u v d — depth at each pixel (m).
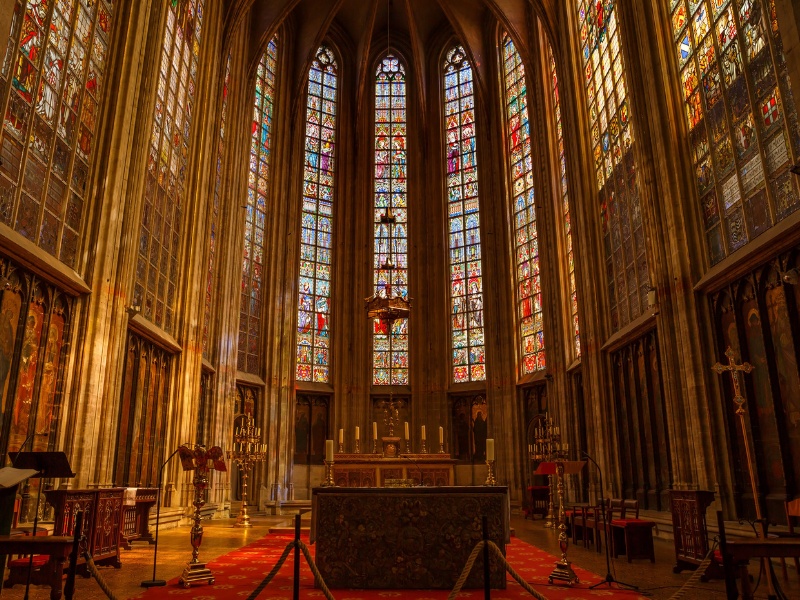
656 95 14.85
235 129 23.94
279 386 25.72
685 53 14.41
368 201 29.92
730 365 8.95
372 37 31.41
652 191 14.80
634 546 10.70
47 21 11.95
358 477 19.70
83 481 12.50
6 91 10.66
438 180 29.95
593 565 10.15
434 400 27.58
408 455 20.00
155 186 17.00
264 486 24.20
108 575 8.94
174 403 18.45
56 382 12.42
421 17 30.77
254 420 24.78
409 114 31.09
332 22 30.83
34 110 11.58
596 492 18.66
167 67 17.78
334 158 30.30
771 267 11.04
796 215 10.18
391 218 20.94
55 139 12.34
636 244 16.59
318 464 26.67
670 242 14.12
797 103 8.86
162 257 17.80
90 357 13.08
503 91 28.91
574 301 22.33
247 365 24.91
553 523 17.30
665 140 14.58
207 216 20.78
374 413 27.77
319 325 28.09
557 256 23.25
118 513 9.92
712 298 13.02
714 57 13.12
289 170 28.22
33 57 11.51
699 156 13.80
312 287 28.30
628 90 15.95
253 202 26.17
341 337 28.16
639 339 16.50
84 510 8.98
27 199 11.41
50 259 11.94
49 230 12.17
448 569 8.20
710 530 12.01
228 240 22.89
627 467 17.64
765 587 8.08
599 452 18.72
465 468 26.47
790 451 10.59
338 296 28.56
